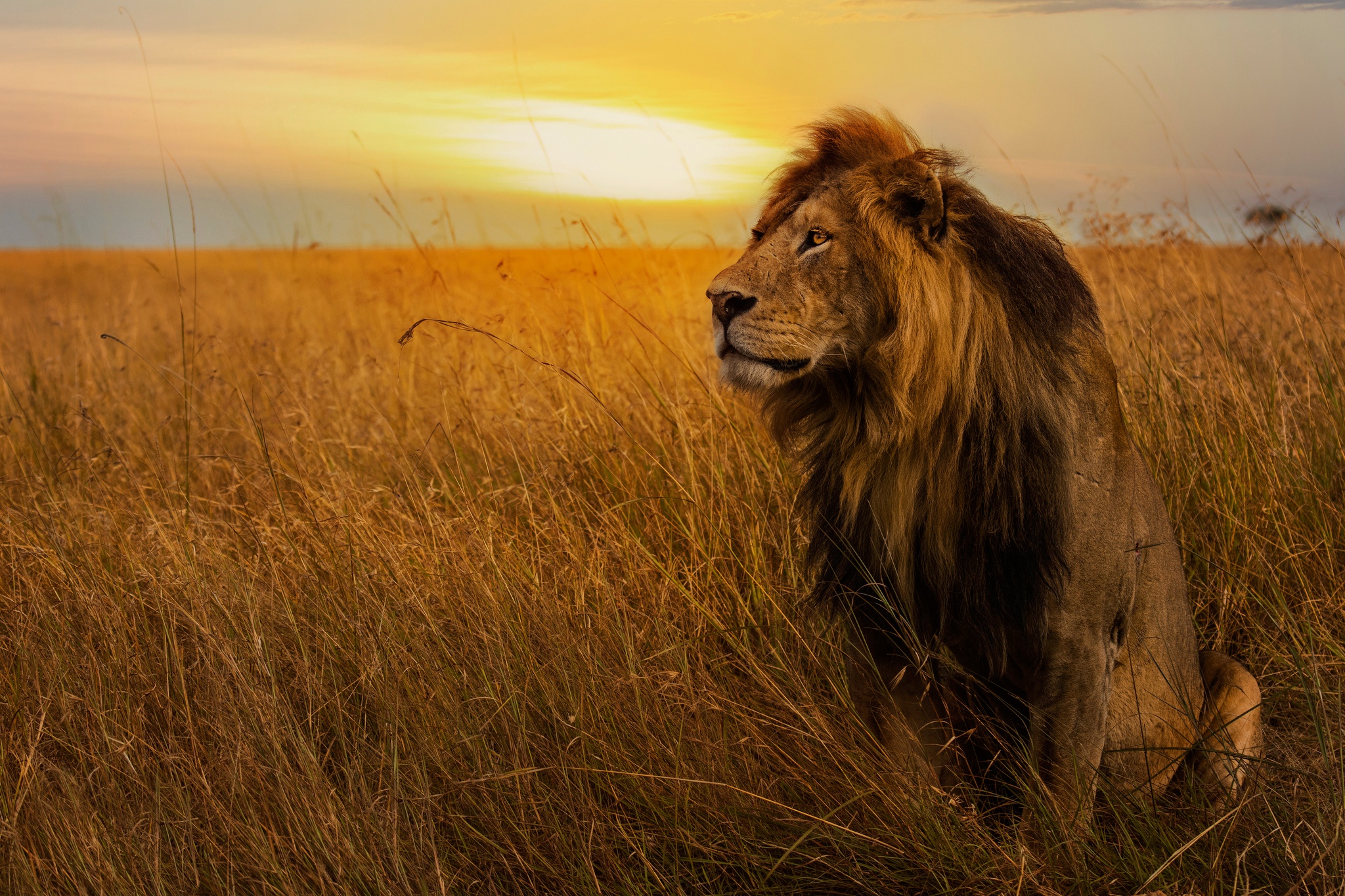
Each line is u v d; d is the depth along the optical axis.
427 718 2.98
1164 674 3.01
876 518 2.74
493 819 2.74
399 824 2.65
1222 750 2.87
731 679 3.34
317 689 3.15
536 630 3.27
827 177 2.76
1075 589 2.67
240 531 4.14
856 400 2.75
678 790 2.74
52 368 7.15
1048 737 2.75
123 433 5.52
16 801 2.64
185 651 3.31
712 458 4.33
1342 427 4.42
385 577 3.51
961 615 2.75
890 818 2.70
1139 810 2.83
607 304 5.66
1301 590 3.84
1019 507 2.60
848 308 2.62
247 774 2.73
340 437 5.05
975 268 2.63
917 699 2.89
